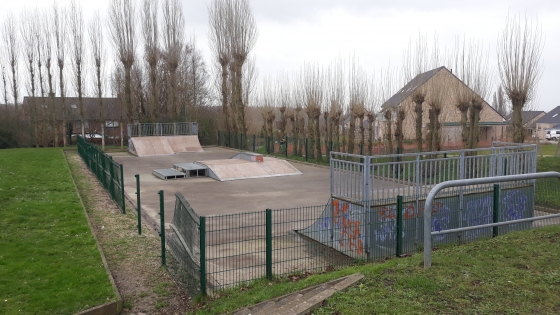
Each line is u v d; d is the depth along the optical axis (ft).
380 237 25.30
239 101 106.73
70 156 89.15
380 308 14.30
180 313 17.66
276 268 23.20
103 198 42.86
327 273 21.34
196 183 56.24
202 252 18.52
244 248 26.86
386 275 17.58
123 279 21.40
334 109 81.10
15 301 17.60
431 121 61.46
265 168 64.03
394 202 25.64
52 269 21.43
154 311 17.92
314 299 15.26
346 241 26.43
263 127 108.78
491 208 28.91
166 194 47.85
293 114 96.27
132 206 40.50
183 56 150.61
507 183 29.37
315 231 28.89
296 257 25.21
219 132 122.21
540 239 22.07
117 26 111.96
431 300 14.83
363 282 17.04
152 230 31.22
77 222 31.22
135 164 80.02
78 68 121.39
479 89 57.36
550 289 15.56
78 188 48.47
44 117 123.85
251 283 20.30
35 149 106.42
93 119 146.41
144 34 117.50
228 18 105.81
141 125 107.96
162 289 20.11
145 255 25.13
